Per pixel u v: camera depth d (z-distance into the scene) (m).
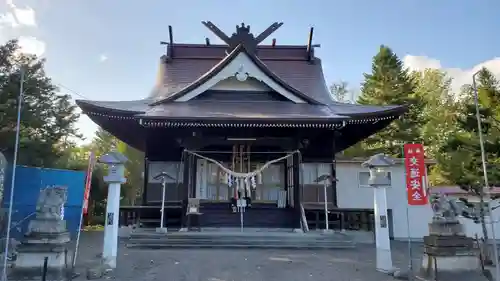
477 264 7.52
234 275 8.41
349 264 9.75
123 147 33.44
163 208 14.71
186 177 15.72
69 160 25.97
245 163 17.86
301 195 17.12
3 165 11.09
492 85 15.47
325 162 17.81
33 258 7.31
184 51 23.14
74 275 7.97
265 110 16.67
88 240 14.91
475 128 14.47
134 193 33.06
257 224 15.98
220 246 12.56
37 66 19.14
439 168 18.36
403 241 16.48
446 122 30.12
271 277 8.26
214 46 23.17
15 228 11.44
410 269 8.49
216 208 16.64
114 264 8.53
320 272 8.76
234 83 18.42
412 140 27.92
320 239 13.06
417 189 8.36
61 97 20.31
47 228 7.50
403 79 30.03
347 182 18.59
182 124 15.01
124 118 16.08
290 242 12.87
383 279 8.08
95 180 27.25
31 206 11.87
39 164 19.16
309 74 22.47
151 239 12.79
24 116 17.94
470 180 13.35
